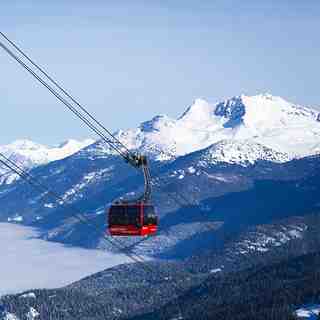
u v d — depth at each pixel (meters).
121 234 144.25
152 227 146.38
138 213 143.50
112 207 144.50
